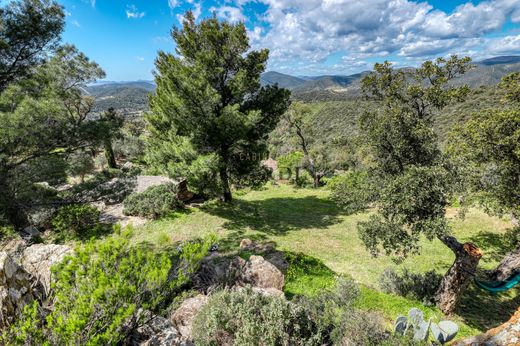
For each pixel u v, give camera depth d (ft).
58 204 36.68
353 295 22.67
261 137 58.59
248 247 42.09
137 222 51.37
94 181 39.63
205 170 45.98
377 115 32.53
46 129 28.91
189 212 57.11
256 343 14.76
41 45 34.94
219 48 51.78
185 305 19.69
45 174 31.37
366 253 44.60
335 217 61.67
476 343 10.85
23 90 30.25
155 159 54.60
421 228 26.16
